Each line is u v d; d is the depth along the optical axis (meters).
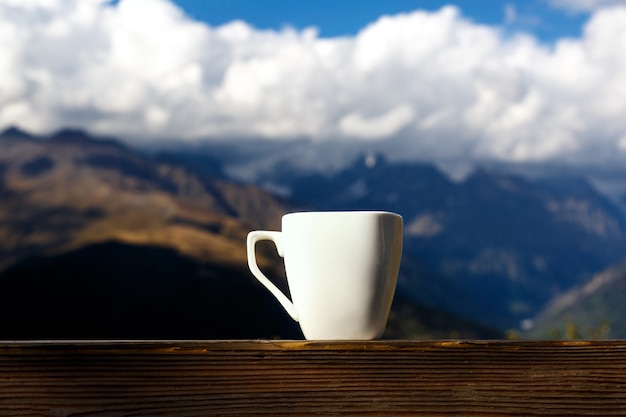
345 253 1.09
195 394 0.93
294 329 69.38
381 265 1.10
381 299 1.11
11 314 72.44
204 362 0.94
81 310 75.38
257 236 1.17
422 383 0.97
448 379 0.98
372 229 1.09
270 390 0.95
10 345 0.89
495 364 0.98
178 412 0.92
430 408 0.97
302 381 0.95
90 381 0.90
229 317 71.31
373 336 1.12
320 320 1.10
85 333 71.06
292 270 1.13
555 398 0.98
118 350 0.91
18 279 81.31
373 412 0.96
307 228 1.09
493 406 0.97
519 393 0.98
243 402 0.94
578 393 0.99
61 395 0.90
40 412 0.89
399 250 1.13
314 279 1.09
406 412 0.96
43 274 84.38
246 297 76.44
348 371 0.96
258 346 0.95
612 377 1.00
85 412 0.90
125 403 0.91
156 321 71.44
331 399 0.96
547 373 0.99
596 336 6.41
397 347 0.97
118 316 74.50
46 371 0.90
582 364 0.99
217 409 0.93
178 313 74.25
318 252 1.09
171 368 0.93
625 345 1.00
